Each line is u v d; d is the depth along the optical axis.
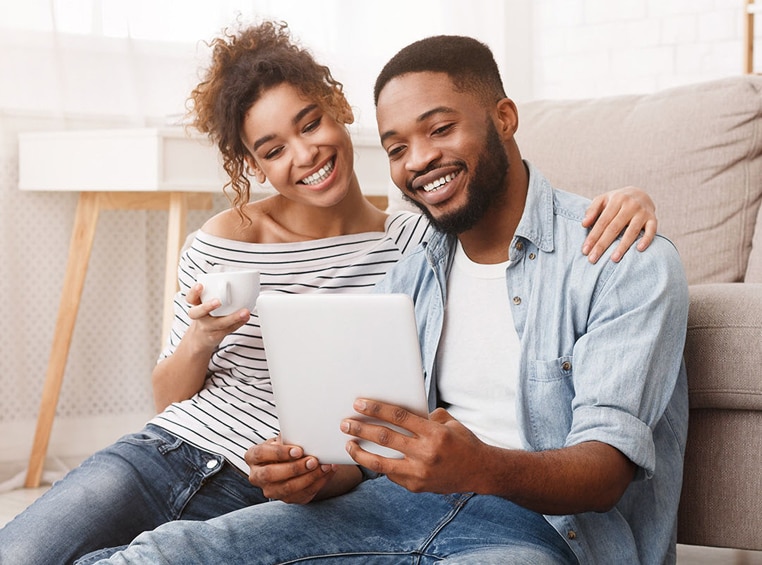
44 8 2.83
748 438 1.53
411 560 1.26
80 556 1.48
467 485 1.13
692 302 1.58
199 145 2.60
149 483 1.55
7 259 2.82
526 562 1.18
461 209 1.35
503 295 1.38
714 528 1.55
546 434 1.30
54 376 2.78
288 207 1.72
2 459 2.82
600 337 1.25
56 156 2.73
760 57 3.33
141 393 3.07
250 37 1.65
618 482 1.19
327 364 1.21
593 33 3.69
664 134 2.01
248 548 1.25
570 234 1.35
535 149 2.12
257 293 1.48
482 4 3.65
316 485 1.29
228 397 1.61
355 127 3.19
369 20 3.35
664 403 1.27
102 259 3.00
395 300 1.16
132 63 2.95
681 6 3.49
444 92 1.33
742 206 1.96
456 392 1.40
